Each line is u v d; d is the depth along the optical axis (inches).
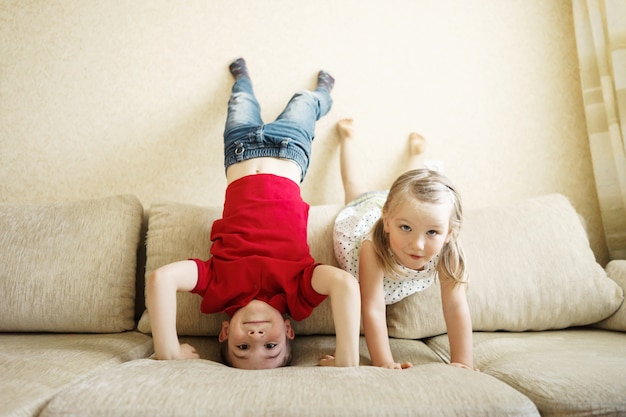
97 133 68.3
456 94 70.2
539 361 40.0
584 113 69.9
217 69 69.5
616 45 61.9
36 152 68.0
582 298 52.2
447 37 70.6
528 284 52.4
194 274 46.0
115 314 53.3
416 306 52.5
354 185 64.1
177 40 69.6
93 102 68.7
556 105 70.2
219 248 49.8
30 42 69.2
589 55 67.0
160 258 54.3
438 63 70.4
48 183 67.6
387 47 70.4
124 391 31.4
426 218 40.6
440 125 69.8
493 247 54.3
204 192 68.1
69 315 52.1
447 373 35.4
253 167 55.7
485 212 57.8
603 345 45.8
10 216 56.6
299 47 70.1
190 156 68.4
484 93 70.3
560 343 47.7
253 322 43.0
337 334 40.7
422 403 30.1
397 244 42.8
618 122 62.6
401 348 49.6
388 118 69.7
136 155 68.1
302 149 57.7
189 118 68.8
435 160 69.1
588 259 54.7
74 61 69.1
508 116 70.2
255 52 69.9
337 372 36.1
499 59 70.6
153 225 56.8
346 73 70.0
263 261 46.9
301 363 46.4
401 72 70.2
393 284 50.6
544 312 52.2
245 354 42.9
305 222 54.3
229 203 53.8
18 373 37.4
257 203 51.9
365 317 46.4
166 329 41.4
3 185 67.5
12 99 68.6
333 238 55.0
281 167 56.0
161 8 69.8
